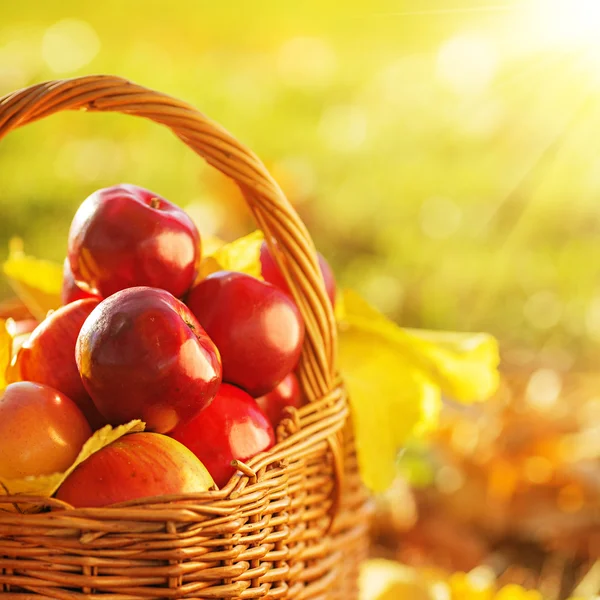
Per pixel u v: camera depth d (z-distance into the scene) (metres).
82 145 3.96
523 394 2.41
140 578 1.45
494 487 2.04
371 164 3.90
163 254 1.53
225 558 1.46
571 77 4.34
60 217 3.40
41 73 4.25
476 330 3.12
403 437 1.63
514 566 1.94
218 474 1.50
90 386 1.48
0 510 1.45
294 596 1.52
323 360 1.55
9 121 1.49
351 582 1.62
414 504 2.03
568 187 3.81
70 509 1.44
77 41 4.80
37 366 1.51
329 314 1.55
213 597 1.46
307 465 1.54
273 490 1.49
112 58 4.63
